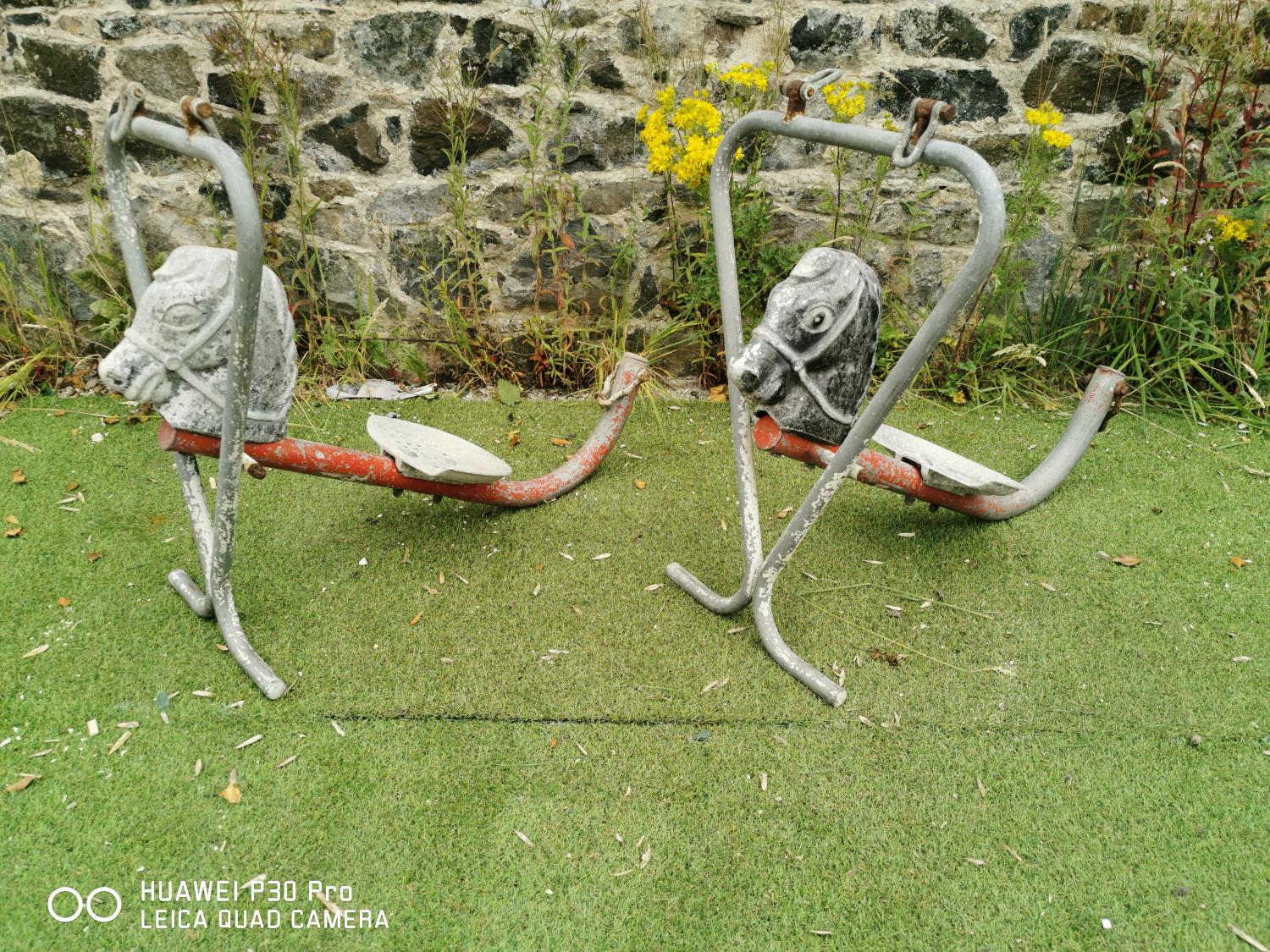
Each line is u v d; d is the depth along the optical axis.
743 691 1.87
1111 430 2.87
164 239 2.99
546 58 2.72
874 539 2.35
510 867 1.51
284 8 2.67
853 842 1.56
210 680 1.86
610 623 2.05
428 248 3.02
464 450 2.18
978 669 1.93
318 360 3.09
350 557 2.25
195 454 1.85
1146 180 2.96
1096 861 1.52
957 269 3.09
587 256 3.04
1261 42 2.66
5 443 2.63
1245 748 1.73
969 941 1.40
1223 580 2.20
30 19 2.65
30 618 2.00
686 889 1.48
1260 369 2.91
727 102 2.83
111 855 1.50
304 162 2.89
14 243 2.96
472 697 1.84
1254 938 1.39
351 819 1.58
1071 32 2.77
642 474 2.63
